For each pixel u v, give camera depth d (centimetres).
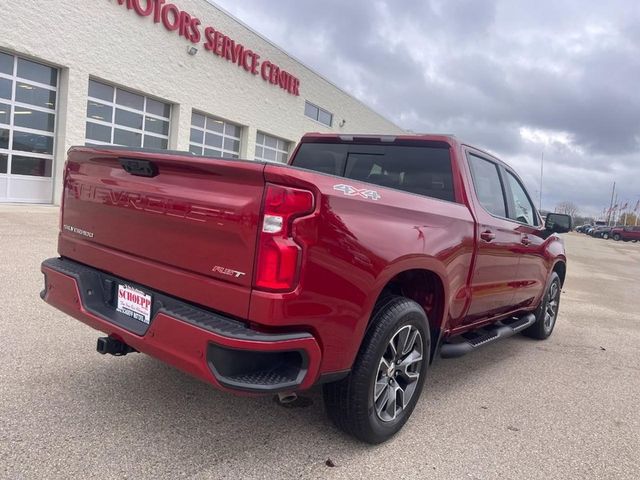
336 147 454
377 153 429
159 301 267
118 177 293
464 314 389
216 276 245
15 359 374
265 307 229
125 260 288
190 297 255
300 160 474
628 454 321
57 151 1325
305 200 237
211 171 246
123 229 291
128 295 288
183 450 276
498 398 399
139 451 271
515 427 347
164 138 1684
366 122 3288
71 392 331
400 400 315
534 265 506
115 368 375
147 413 313
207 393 348
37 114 1283
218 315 246
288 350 236
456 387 416
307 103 2534
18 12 1180
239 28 1919
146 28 1518
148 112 1606
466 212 370
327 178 253
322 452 288
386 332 286
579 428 354
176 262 262
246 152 2075
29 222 1002
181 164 255
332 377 262
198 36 1709
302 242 235
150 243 275
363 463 281
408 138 413
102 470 251
